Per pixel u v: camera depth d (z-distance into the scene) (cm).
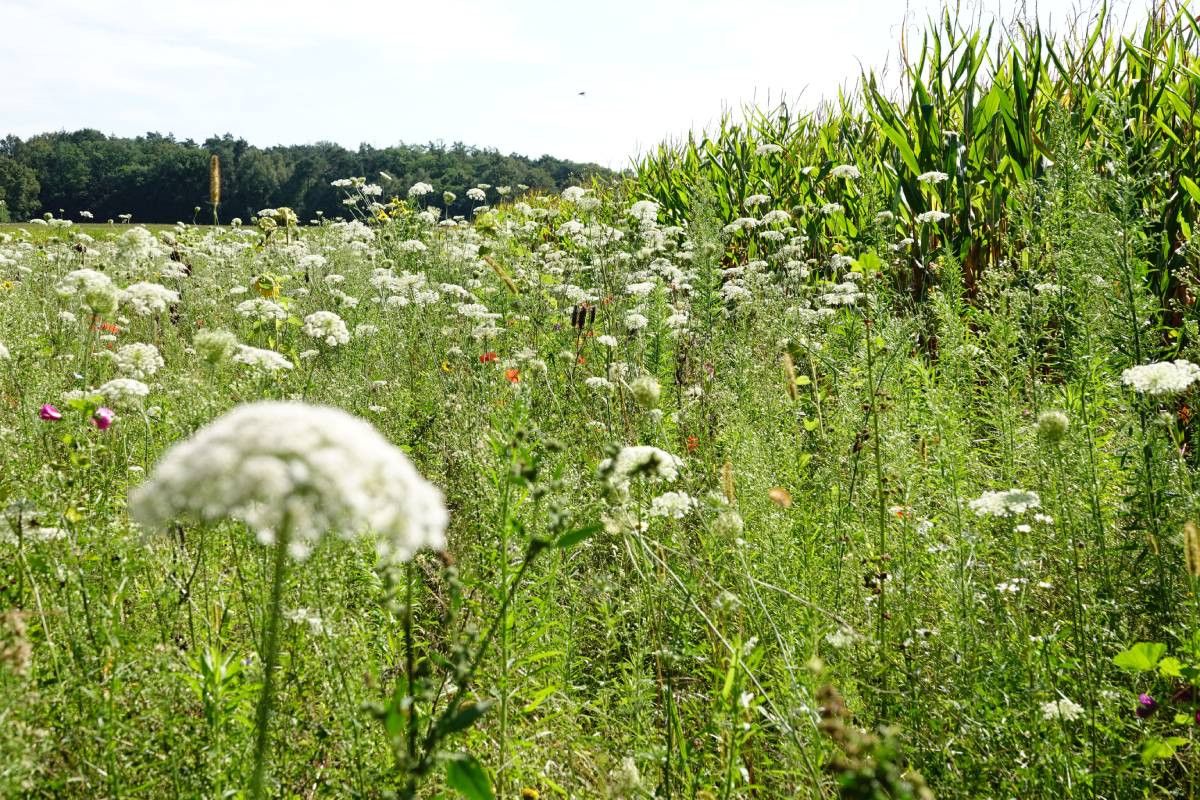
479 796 174
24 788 226
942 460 398
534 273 778
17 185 3378
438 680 314
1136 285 452
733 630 345
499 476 336
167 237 1035
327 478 153
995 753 291
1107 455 416
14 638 228
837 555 391
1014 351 490
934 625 367
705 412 583
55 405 493
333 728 282
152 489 155
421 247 998
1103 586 364
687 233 836
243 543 341
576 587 379
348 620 321
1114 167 477
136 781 255
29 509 294
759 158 1154
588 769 304
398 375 685
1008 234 738
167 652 272
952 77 893
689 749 311
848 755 244
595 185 1205
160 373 619
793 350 568
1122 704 309
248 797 241
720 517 322
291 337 650
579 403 561
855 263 409
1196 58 743
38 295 808
